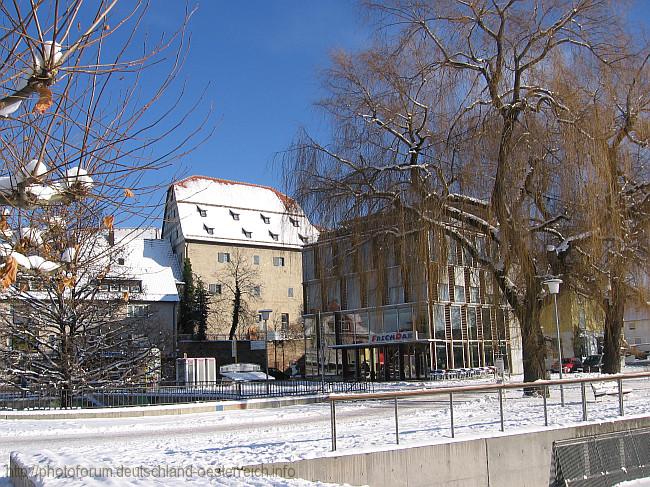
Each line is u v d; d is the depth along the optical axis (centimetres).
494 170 2222
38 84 685
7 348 3145
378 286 2441
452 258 2416
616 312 2797
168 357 4884
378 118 2425
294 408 2441
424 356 4222
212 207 7569
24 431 1850
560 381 1542
